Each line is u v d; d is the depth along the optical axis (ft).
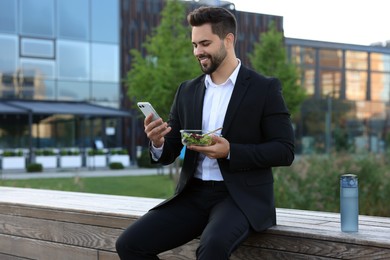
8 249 12.69
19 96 72.64
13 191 15.03
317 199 22.85
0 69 71.51
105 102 78.79
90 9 77.36
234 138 8.25
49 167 70.85
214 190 8.41
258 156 7.84
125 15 88.02
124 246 8.23
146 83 50.88
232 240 7.47
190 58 46.39
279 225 8.70
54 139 75.20
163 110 46.60
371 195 22.76
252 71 8.49
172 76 45.21
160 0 90.53
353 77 97.25
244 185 8.18
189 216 8.46
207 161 8.51
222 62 8.39
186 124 8.70
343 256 7.70
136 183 46.32
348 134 92.32
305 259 8.11
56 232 11.58
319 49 94.43
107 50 78.79
